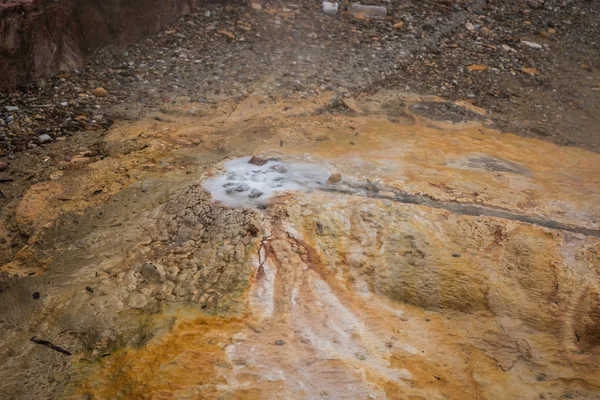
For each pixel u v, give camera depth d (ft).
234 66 20.98
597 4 29.91
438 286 11.55
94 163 14.58
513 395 10.16
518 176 14.82
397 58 23.04
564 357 10.85
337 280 11.53
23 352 10.00
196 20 23.52
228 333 10.32
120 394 9.31
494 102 21.15
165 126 16.72
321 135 16.21
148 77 19.75
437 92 21.29
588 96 22.58
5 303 10.82
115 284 11.08
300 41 23.47
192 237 12.04
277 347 10.15
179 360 9.71
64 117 17.07
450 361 10.57
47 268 11.53
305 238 12.00
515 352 10.88
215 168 13.99
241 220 12.12
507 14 27.89
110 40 20.66
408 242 11.96
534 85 22.74
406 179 13.94
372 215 12.42
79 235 12.20
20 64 17.97
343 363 10.00
